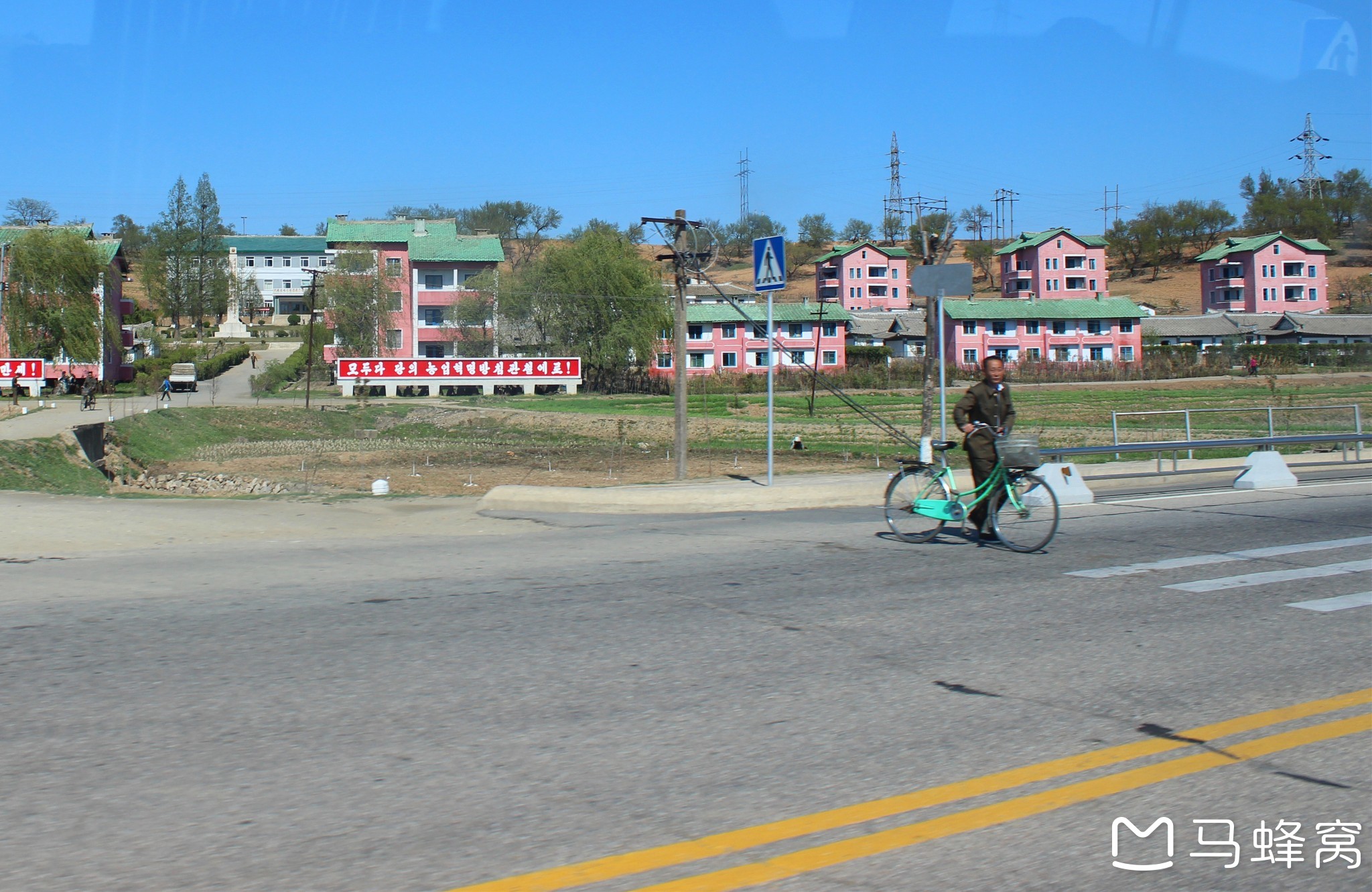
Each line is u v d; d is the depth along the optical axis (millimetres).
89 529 11352
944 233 30297
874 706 5027
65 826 3623
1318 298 112000
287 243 149000
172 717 4816
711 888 3203
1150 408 54688
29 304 67125
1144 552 9609
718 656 5977
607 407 59875
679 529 11617
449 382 68000
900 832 3613
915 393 71000
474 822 3682
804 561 9297
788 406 60969
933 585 8102
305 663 5805
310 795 3912
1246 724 4742
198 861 3371
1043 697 5176
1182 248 154250
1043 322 95125
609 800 3879
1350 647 6133
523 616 7047
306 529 11734
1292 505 13258
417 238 82562
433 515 12906
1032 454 9578
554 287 74375
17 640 6328
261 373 83125
